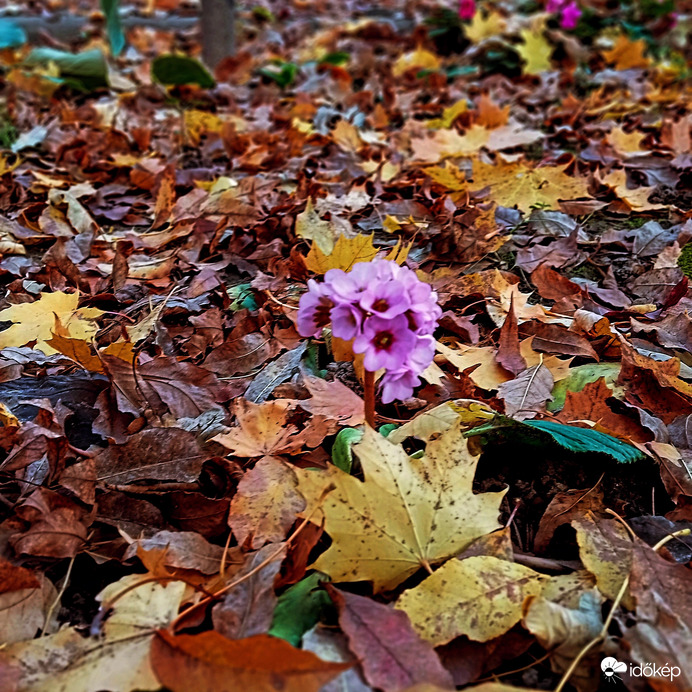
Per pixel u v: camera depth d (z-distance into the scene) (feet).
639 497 1.55
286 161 3.44
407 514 1.37
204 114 3.86
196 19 7.76
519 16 6.72
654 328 1.97
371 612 1.22
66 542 1.43
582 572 1.35
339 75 5.18
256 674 1.09
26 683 1.18
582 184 2.73
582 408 1.68
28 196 3.07
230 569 1.36
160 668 1.13
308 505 1.39
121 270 2.30
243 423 1.62
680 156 3.17
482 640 1.23
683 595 1.26
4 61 5.85
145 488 1.54
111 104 4.43
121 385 1.74
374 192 3.02
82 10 8.43
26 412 1.75
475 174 2.83
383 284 1.37
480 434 1.60
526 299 2.10
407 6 8.17
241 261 2.44
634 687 1.17
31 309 2.04
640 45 5.35
